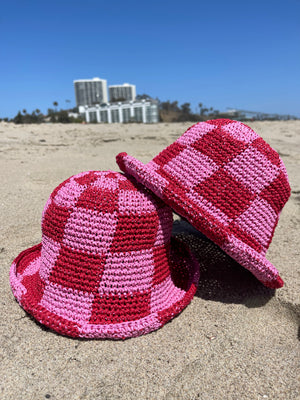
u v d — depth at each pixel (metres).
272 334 0.40
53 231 0.41
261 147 0.43
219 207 0.41
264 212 0.43
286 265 0.54
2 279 0.49
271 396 0.32
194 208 0.39
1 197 0.82
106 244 0.39
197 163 0.43
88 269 0.39
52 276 0.41
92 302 0.39
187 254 0.54
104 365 0.35
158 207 0.42
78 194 0.40
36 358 0.35
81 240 0.39
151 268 0.41
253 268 0.41
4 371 0.34
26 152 1.35
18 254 0.56
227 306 0.45
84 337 0.38
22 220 0.70
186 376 0.34
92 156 1.31
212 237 0.39
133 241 0.39
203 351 0.37
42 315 0.39
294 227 0.71
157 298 0.42
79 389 0.32
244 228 0.41
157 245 0.42
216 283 0.50
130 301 0.40
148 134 1.97
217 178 0.42
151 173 0.41
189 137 0.45
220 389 0.32
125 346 0.37
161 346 0.38
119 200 0.40
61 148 1.48
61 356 0.36
